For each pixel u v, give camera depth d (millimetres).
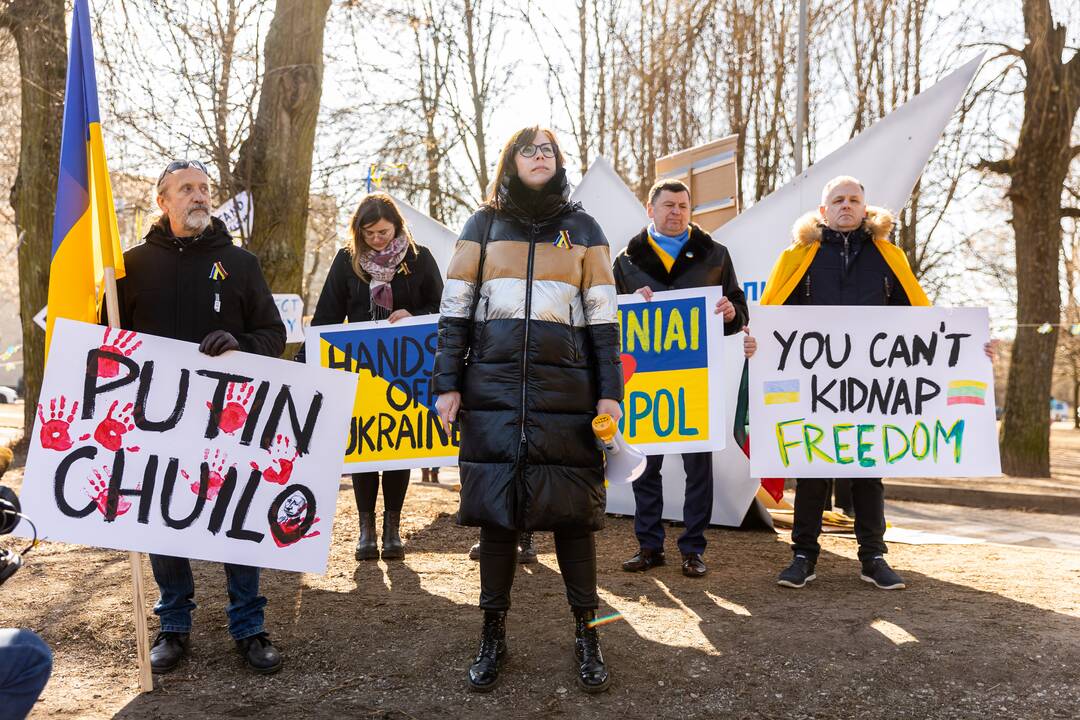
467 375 2947
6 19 10656
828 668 3029
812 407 4277
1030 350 12422
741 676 2979
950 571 4520
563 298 2900
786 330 4312
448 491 7641
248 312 3240
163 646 3107
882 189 6082
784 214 6289
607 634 3402
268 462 3004
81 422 2850
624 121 15367
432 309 4887
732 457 5867
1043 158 12289
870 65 13844
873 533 4219
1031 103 12180
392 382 4664
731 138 6781
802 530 4230
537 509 2818
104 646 3307
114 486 2863
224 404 2986
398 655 3193
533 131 2965
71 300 3000
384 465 4633
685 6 12672
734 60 14094
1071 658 3086
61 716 2682
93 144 2906
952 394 4281
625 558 4891
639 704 2781
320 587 4117
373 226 4645
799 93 9703
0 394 36156
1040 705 2730
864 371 4293
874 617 3590
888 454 4234
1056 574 4438
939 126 5930
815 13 12688
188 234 3125
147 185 10227
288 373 3039
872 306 4320
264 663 3029
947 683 2898
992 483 10875
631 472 2916
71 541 2799
